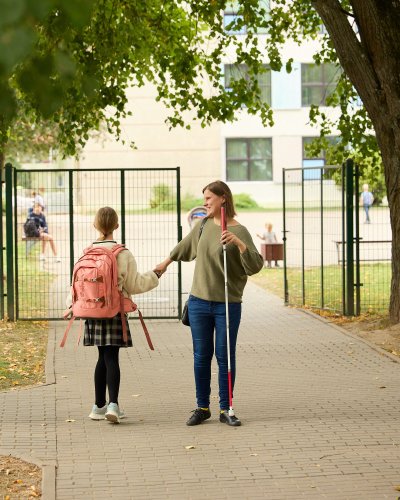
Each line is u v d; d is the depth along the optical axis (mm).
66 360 12898
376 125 15188
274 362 12664
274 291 21875
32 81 3529
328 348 13688
